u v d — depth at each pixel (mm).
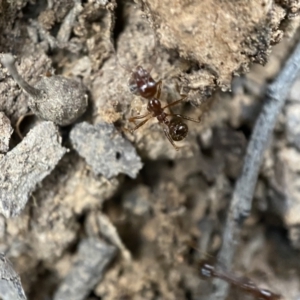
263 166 54
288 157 54
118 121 45
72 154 47
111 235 52
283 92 47
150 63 45
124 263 53
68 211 49
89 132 45
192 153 52
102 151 46
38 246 50
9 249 49
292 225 54
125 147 46
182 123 46
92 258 52
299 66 47
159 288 54
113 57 45
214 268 52
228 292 54
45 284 53
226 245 51
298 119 53
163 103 46
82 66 46
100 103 45
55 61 46
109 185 48
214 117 53
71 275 52
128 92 45
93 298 54
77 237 52
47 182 47
